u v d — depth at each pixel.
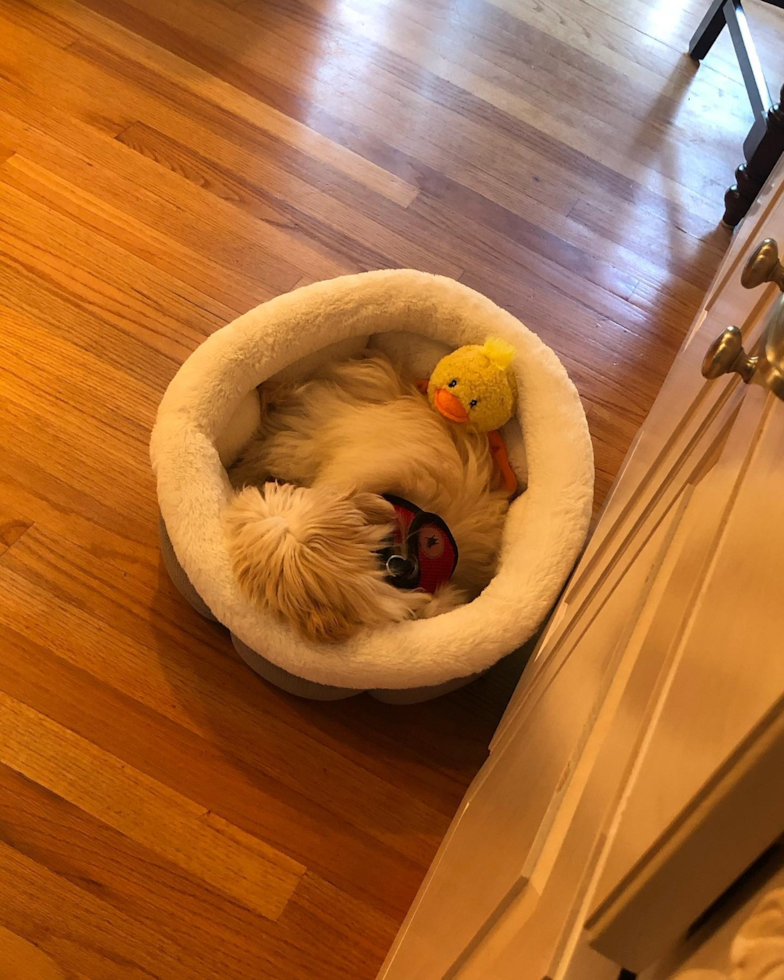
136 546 1.13
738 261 1.19
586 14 2.06
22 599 1.05
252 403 1.11
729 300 0.96
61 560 1.09
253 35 1.70
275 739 1.05
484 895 0.51
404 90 1.74
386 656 0.91
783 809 0.24
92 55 1.54
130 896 0.94
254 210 1.46
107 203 1.38
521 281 1.55
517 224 1.62
